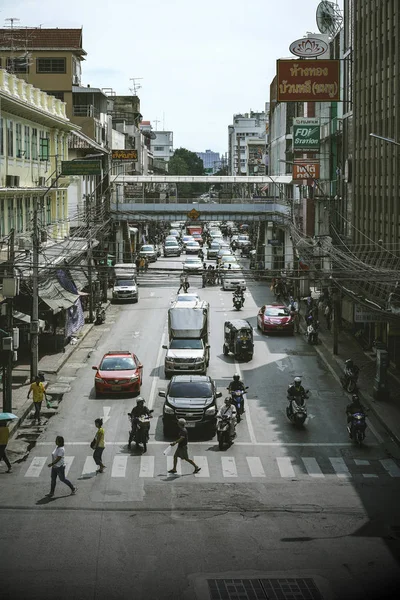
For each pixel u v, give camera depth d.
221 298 64.12
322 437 27.95
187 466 24.47
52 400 32.50
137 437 25.89
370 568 17.12
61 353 40.53
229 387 30.55
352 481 23.30
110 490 22.09
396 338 38.47
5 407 28.62
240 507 20.92
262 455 25.75
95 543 18.31
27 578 16.33
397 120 39.19
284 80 49.84
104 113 85.69
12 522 19.58
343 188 54.16
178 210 77.56
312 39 51.53
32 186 46.69
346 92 54.16
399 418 29.95
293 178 58.09
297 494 22.05
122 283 61.69
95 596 15.55
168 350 37.31
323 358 41.00
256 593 15.85
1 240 38.22
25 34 78.44
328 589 16.08
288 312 48.50
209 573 16.77
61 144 55.97
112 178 80.38
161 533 19.00
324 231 59.59
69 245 49.09
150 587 16.03
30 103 43.22
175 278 75.81
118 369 33.50
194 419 27.28
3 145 40.44
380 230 42.91
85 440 27.09
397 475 23.94
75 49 78.44
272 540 18.66
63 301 41.03
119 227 77.50
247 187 120.38
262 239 88.19
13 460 24.88
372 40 45.09
